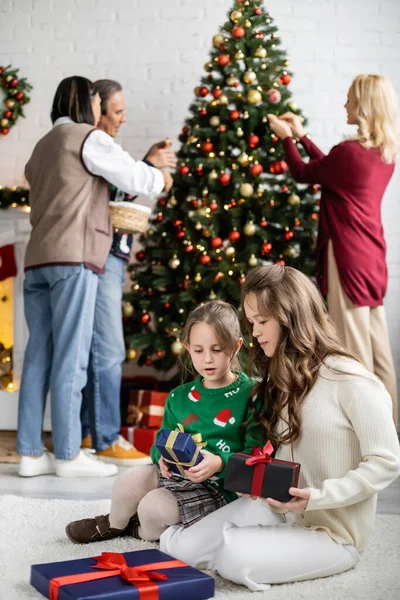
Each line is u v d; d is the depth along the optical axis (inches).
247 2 135.8
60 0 166.4
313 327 64.7
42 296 113.4
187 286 132.2
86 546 72.6
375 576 63.4
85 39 165.8
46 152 110.7
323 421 62.5
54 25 166.6
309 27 160.7
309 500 58.6
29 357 113.5
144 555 62.9
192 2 163.2
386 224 158.6
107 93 130.1
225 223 135.3
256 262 129.1
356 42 159.8
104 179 111.7
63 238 108.5
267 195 130.6
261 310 64.3
